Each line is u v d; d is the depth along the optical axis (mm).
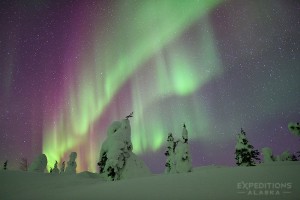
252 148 44062
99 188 17281
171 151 38344
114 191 14992
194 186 13445
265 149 50125
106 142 29406
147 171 28719
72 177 31125
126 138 29359
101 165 28969
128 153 28750
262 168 17578
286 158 49188
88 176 33562
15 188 26828
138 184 16547
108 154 27875
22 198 18688
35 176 32250
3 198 21344
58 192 19219
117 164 27344
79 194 15891
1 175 31656
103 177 28312
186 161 30438
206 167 47125
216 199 10117
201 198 10523
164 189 13562
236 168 19656
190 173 19219
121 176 27359
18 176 31359
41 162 43656
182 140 31656
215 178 15203
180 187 13594
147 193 12977
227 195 10656
